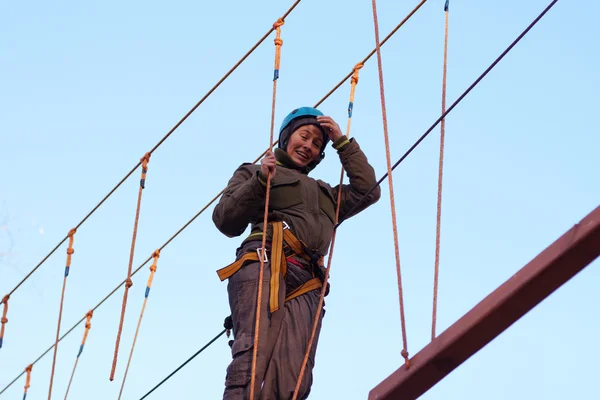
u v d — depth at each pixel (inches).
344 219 332.8
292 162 335.9
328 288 319.6
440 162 272.2
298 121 341.4
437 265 252.8
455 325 225.3
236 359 298.0
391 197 258.7
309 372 302.2
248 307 304.5
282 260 310.7
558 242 211.6
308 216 321.4
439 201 263.4
